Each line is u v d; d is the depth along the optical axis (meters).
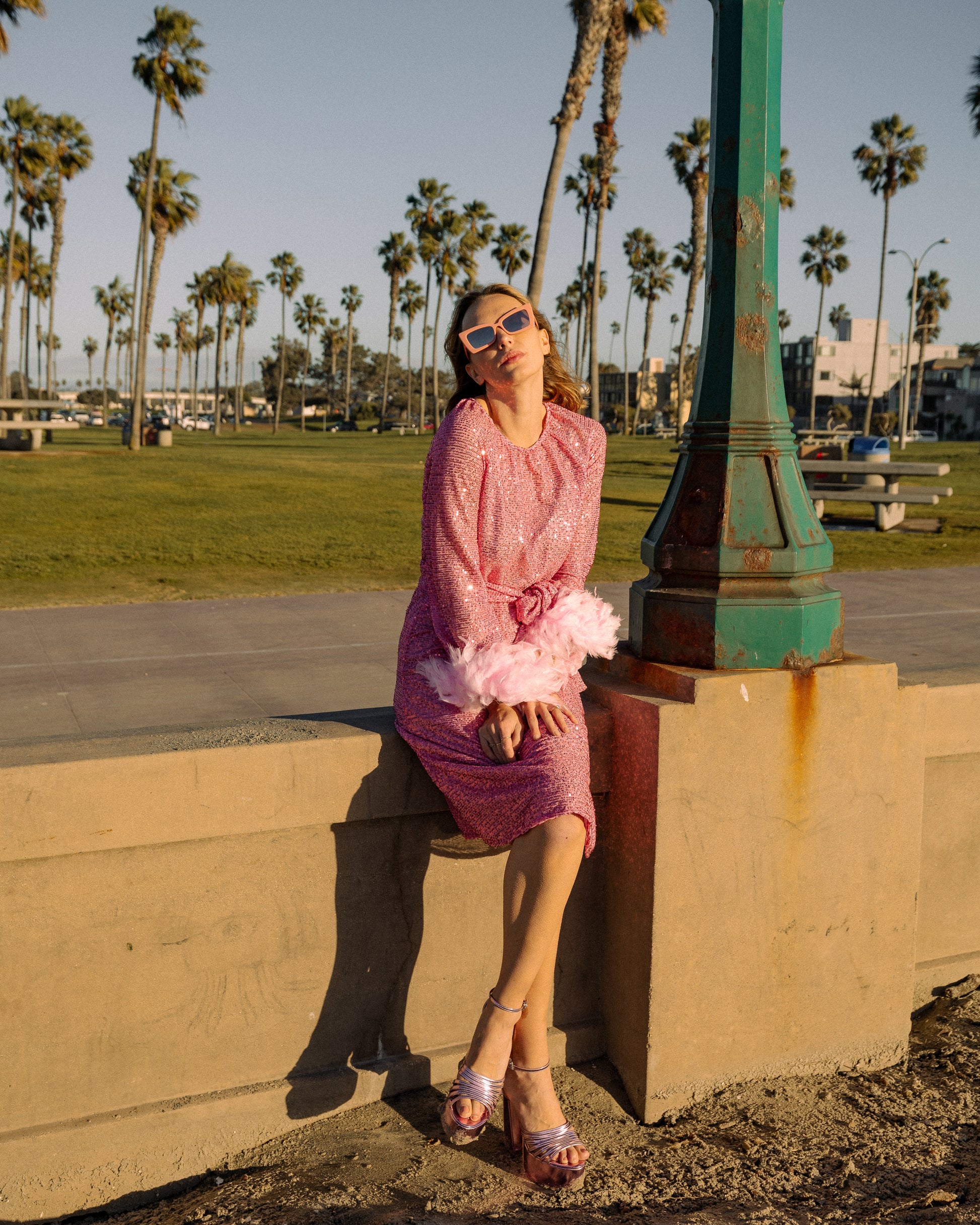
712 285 2.49
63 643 7.20
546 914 2.04
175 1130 2.23
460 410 2.21
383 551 12.12
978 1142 2.37
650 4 28.34
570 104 19.47
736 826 2.44
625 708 2.44
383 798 2.31
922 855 3.04
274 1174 2.20
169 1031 2.23
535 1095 2.18
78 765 2.03
